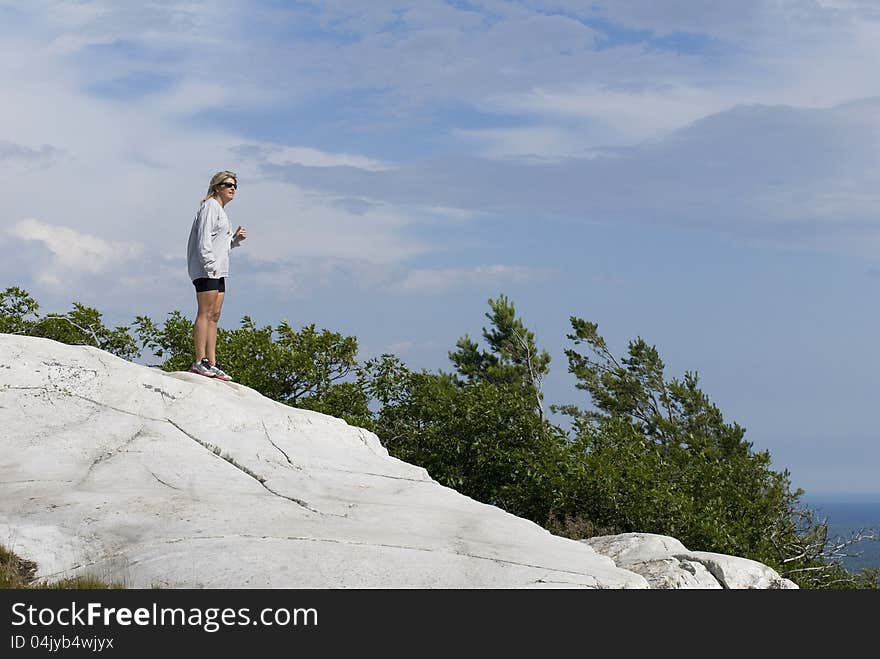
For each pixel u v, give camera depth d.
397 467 10.75
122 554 7.42
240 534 7.77
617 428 19.88
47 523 7.78
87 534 7.71
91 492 8.58
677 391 32.69
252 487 9.25
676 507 16.53
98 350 11.46
